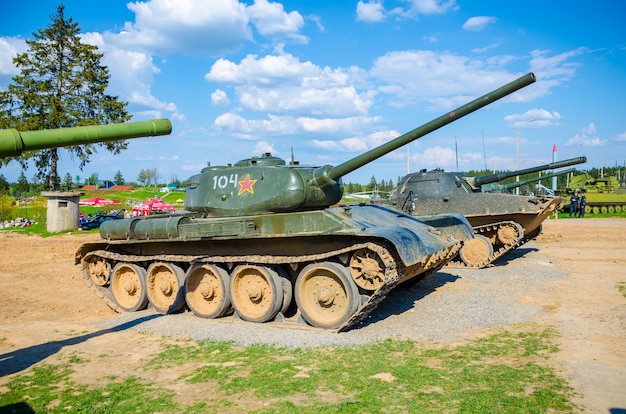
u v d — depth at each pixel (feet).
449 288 51.19
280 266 40.14
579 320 37.50
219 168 48.80
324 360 29.60
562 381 25.16
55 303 50.98
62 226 125.49
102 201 207.51
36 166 143.43
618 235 100.48
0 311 47.06
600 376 25.81
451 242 46.55
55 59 138.31
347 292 35.70
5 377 28.73
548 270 60.75
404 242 34.83
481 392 23.93
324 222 36.76
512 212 65.72
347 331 36.11
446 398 23.40
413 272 39.63
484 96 33.45
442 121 34.78
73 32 138.82
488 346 31.53
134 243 46.91
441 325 37.09
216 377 27.43
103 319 44.04
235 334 36.17
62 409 23.91
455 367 27.68
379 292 33.96
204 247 44.09
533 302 43.83
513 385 24.75
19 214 179.11
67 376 28.55
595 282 52.70
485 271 62.28
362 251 35.45
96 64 143.02
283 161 48.01
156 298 46.55
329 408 22.75
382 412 22.15
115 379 27.89
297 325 38.27
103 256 49.03
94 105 142.41
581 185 173.99
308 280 38.47
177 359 30.99
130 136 24.29
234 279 41.22
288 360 29.91
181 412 23.11
